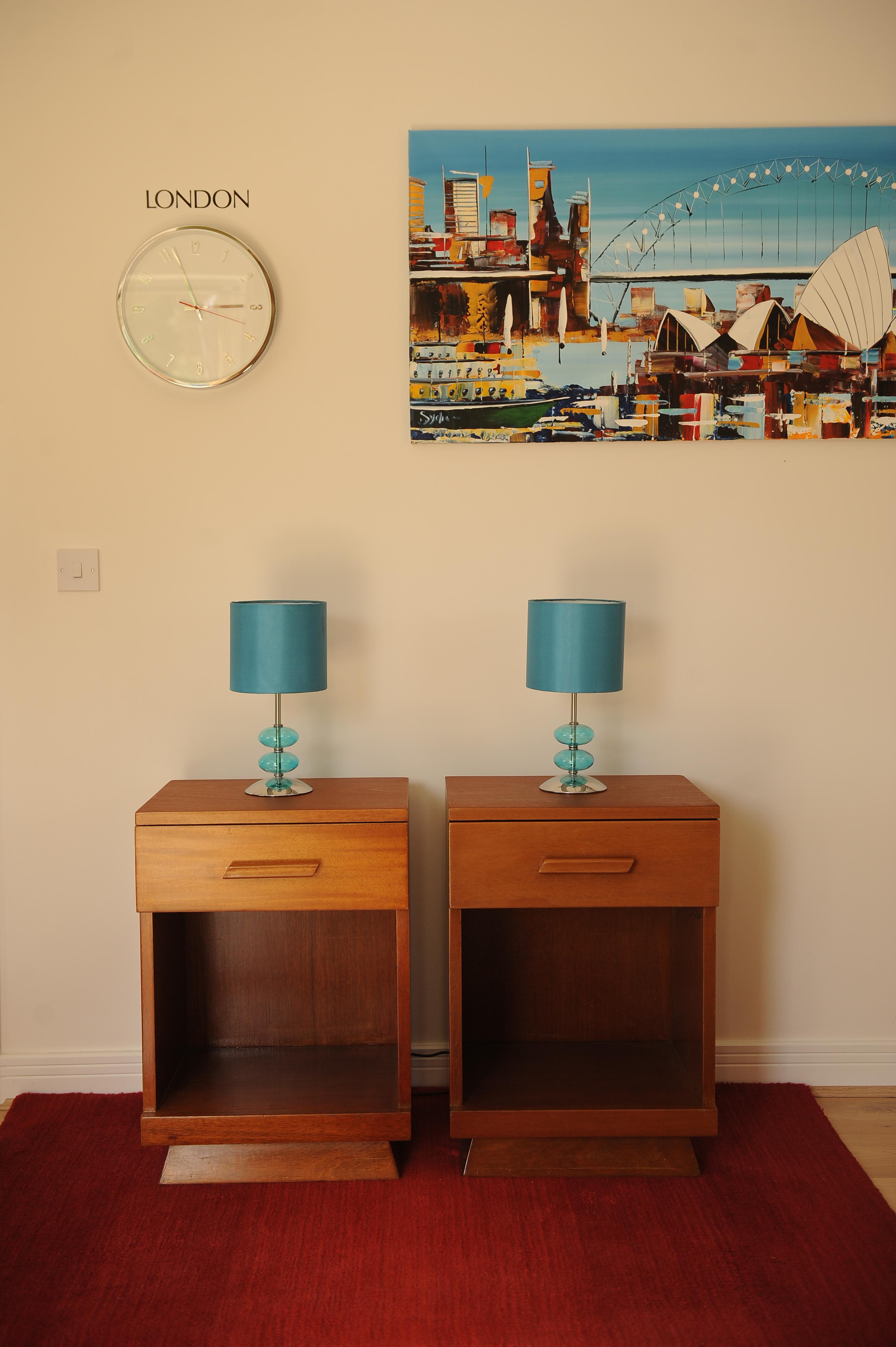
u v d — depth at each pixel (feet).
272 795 6.32
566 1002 7.05
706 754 7.22
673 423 6.98
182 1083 6.39
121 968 7.22
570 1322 4.92
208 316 6.82
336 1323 4.91
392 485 7.02
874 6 6.78
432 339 6.90
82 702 7.07
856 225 6.88
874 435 6.98
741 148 6.83
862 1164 6.28
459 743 7.19
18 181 6.77
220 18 6.74
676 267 6.90
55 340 6.86
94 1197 5.91
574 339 6.93
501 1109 6.06
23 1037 7.23
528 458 7.03
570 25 6.79
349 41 6.77
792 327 6.93
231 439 6.96
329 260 6.88
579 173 6.84
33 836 7.13
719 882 6.05
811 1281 5.19
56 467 6.93
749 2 6.79
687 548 7.08
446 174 6.82
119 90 6.75
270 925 6.91
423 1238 5.54
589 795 6.33
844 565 7.10
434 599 7.10
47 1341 4.78
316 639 6.26
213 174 6.82
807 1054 7.32
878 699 7.18
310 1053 6.86
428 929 7.25
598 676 6.16
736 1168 6.20
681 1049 6.77
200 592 7.04
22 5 6.67
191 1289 5.14
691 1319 4.94
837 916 7.31
